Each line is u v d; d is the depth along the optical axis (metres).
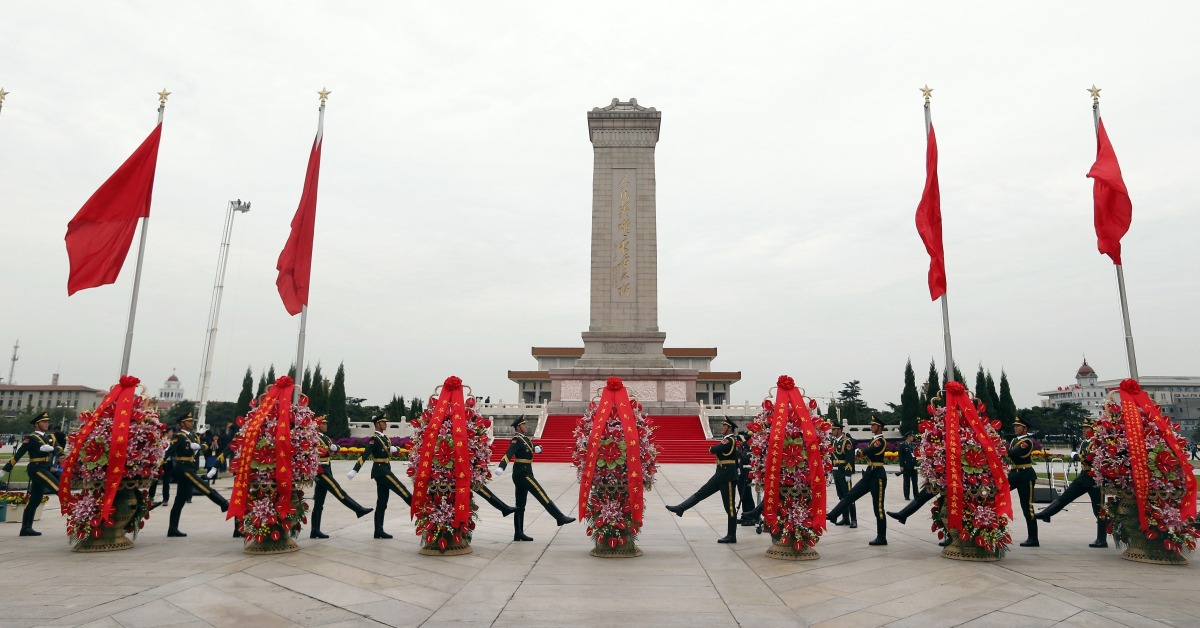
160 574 8.13
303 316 13.91
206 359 32.53
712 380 69.62
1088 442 10.56
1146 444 9.62
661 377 41.31
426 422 10.08
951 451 9.55
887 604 7.04
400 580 7.95
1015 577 8.35
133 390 10.23
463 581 7.95
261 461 9.67
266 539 9.62
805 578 8.23
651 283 43.12
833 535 11.94
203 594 7.18
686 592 7.48
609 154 44.62
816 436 9.51
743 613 6.65
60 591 7.26
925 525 13.30
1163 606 6.98
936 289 12.52
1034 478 10.85
